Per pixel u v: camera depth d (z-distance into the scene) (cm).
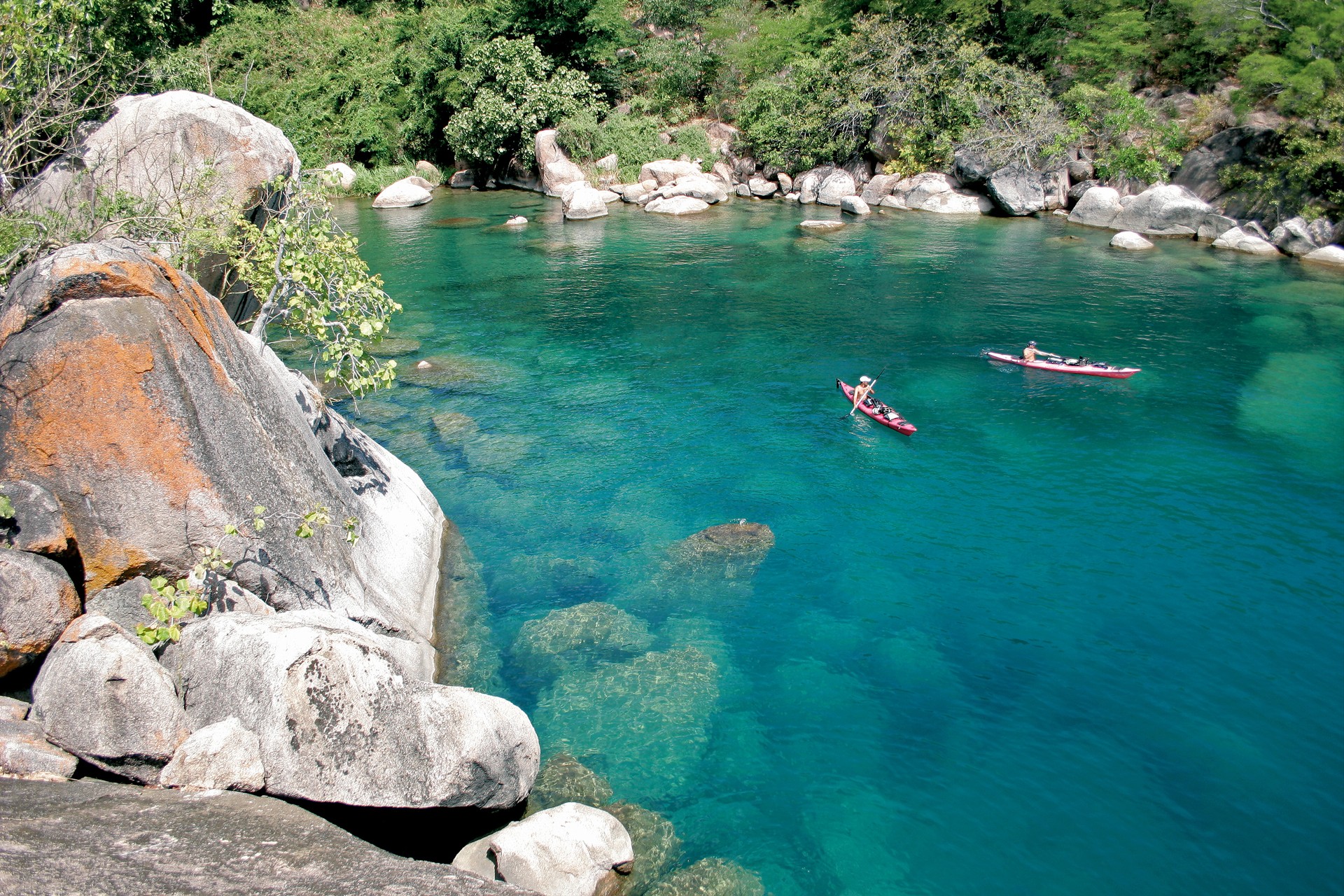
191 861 470
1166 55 3728
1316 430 1563
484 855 660
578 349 2039
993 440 1559
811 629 1049
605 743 854
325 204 1262
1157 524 1273
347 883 479
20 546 628
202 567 682
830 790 805
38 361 659
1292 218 2911
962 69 3728
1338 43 2998
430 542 1142
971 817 777
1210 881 716
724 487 1395
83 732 564
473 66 4300
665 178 4069
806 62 4047
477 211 3897
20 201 1163
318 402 1008
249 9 4847
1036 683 954
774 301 2411
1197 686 948
